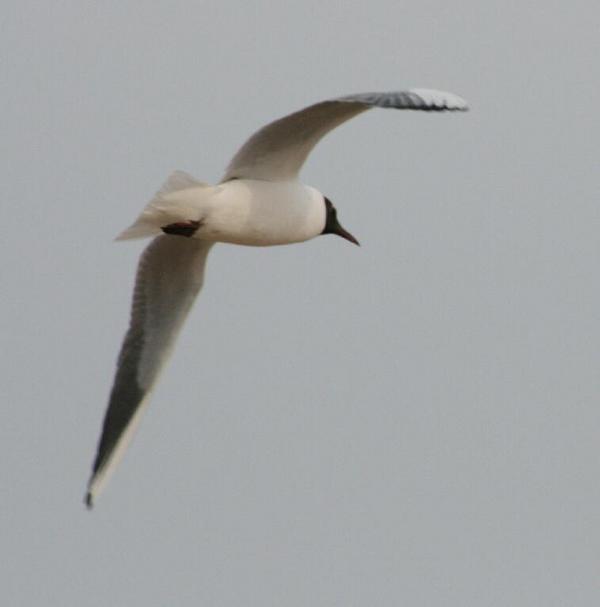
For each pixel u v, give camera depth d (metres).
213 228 14.93
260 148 14.91
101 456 16.14
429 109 13.05
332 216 15.88
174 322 16.16
